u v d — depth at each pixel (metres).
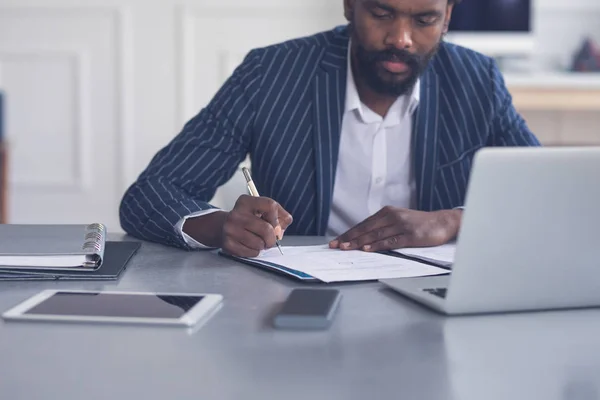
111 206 3.43
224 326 0.79
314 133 1.58
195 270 1.09
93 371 0.66
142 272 1.07
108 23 3.36
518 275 0.84
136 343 0.73
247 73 1.61
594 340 0.76
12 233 1.17
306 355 0.70
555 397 0.61
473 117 1.64
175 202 1.34
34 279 1.00
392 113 1.60
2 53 3.37
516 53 3.45
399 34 1.41
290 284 1.00
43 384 0.62
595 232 0.84
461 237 0.81
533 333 0.78
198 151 1.55
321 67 1.60
